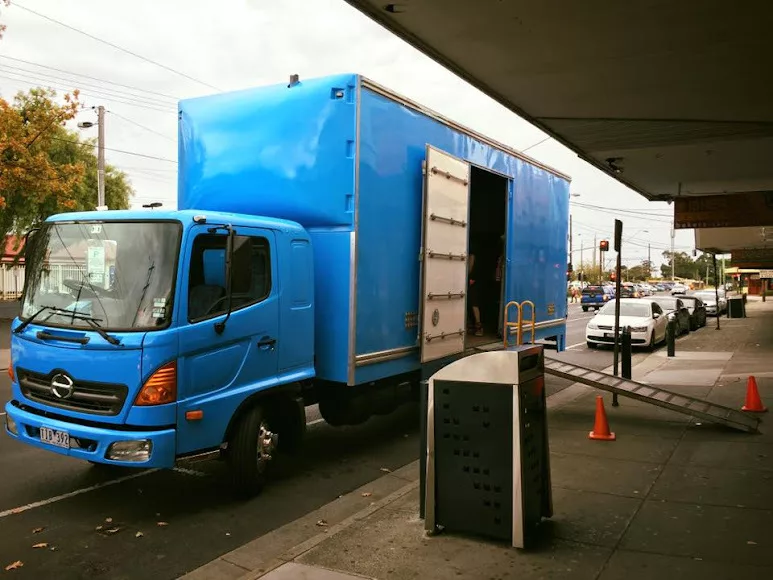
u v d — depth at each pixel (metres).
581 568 4.00
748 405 8.93
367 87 6.68
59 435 5.21
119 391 5.03
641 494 5.43
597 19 7.20
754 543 4.36
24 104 22.09
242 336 5.70
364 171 6.66
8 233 27.28
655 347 19.89
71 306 5.42
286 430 6.43
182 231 5.29
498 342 9.92
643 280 131.62
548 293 11.78
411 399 8.18
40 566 4.47
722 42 7.88
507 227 10.09
